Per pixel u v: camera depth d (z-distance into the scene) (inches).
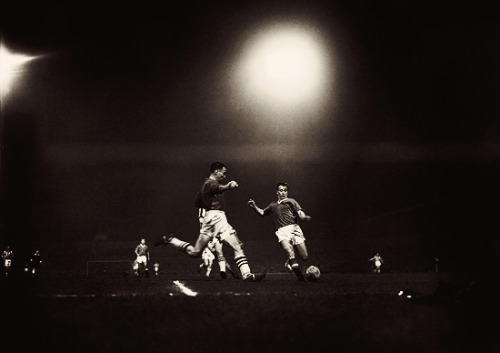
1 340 298.2
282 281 659.4
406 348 273.6
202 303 400.8
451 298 395.5
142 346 283.4
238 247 596.4
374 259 1151.6
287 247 649.0
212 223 581.0
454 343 281.9
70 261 1694.1
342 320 336.5
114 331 316.8
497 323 324.8
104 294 465.7
